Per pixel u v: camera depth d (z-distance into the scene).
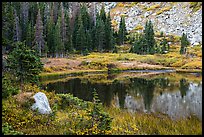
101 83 40.62
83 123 12.55
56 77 49.97
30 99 14.78
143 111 20.30
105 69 65.00
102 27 95.06
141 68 67.62
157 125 14.20
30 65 19.67
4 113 12.32
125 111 19.94
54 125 12.48
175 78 47.72
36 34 70.62
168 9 145.12
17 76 19.83
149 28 101.06
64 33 85.69
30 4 100.38
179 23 129.38
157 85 37.53
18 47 19.89
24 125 11.90
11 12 64.50
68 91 32.06
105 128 12.00
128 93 30.69
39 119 12.87
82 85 38.06
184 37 90.75
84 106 18.23
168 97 27.66
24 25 83.06
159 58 80.94
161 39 115.00
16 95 15.40
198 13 131.00
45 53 72.94
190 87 35.03
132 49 96.06
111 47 95.81
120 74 56.94
